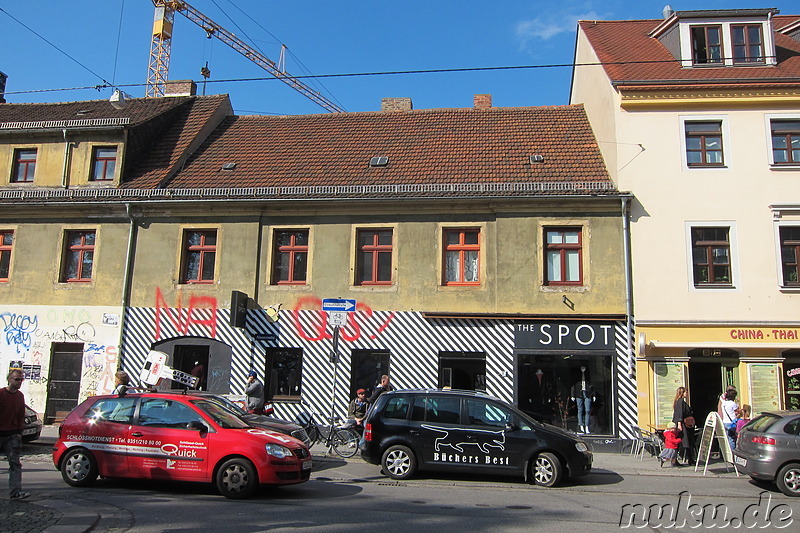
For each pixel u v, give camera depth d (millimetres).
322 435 16203
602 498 9812
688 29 18406
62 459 9766
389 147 19812
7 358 17688
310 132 21359
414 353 16344
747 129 16531
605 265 16078
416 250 16781
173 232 17781
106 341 17438
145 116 20984
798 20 20516
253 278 17188
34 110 22750
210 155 20234
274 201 17125
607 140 17625
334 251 17094
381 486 10477
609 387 15727
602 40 20891
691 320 15641
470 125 20844
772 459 10578
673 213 16219
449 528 7520
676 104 16688
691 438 13680
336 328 14289
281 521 7680
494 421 11070
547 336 15953
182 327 17234
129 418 9781
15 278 18094
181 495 9289
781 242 16078
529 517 8266
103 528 7148
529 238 16422
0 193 18922
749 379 15352
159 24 56688
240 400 15008
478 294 16391
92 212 18078
